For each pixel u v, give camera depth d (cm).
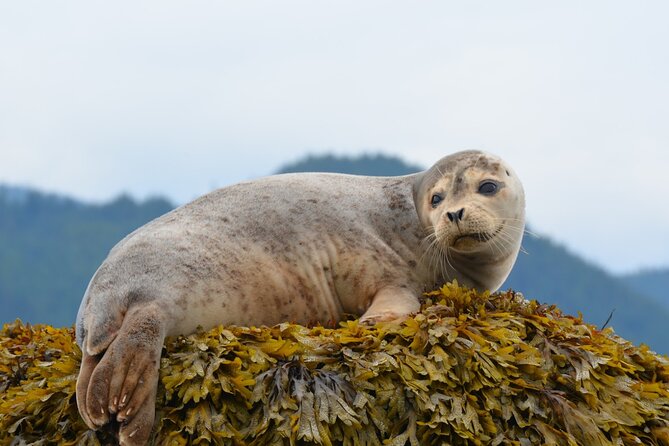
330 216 1969
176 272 1775
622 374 1798
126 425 1591
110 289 1750
